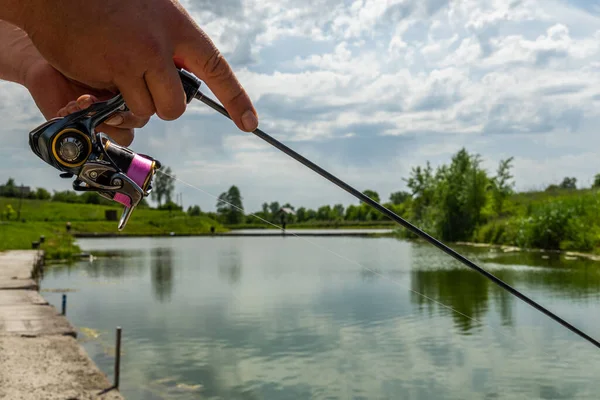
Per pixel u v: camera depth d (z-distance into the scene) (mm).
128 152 1186
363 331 8109
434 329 7684
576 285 11719
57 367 6723
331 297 10555
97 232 37094
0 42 1357
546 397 5109
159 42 982
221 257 20750
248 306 10945
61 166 1114
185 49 1025
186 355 8062
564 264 16734
